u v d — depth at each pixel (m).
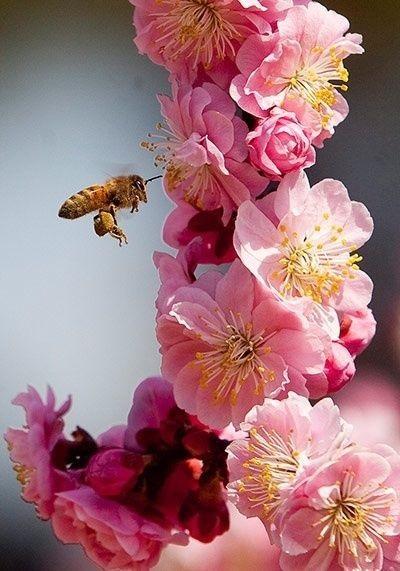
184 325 0.44
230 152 0.44
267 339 0.44
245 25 0.44
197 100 0.44
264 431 0.43
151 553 0.45
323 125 0.44
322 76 0.44
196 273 0.49
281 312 0.44
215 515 0.45
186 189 0.45
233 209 0.44
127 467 0.45
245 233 0.44
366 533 0.43
